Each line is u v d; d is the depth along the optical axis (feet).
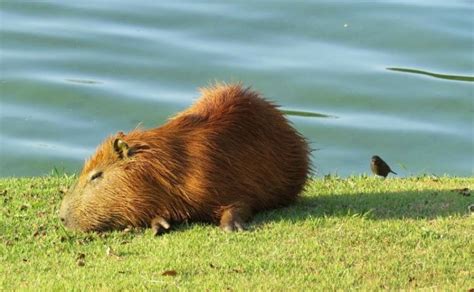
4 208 51.49
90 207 48.06
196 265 42.86
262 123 49.21
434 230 46.19
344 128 84.84
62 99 87.76
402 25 99.45
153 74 91.09
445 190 54.34
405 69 92.89
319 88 89.66
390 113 87.15
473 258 43.19
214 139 48.16
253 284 40.68
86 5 103.81
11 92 88.43
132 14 101.60
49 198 53.52
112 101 86.89
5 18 100.42
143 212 47.91
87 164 49.06
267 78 90.33
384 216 48.80
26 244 46.57
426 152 81.76
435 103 88.53
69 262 44.19
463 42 96.63
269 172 48.96
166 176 47.73
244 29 98.94
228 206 47.93
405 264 42.55
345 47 96.12
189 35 97.66
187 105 85.92
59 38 96.58
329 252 43.93
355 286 40.55
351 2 104.27
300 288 40.27
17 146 81.51
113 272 42.52
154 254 44.60
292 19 100.68
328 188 55.31
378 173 59.67
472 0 104.99
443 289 39.96
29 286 41.14
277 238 45.75
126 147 48.06
